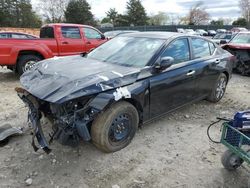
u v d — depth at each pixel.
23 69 8.14
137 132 4.47
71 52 9.45
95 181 3.27
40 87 3.51
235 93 7.15
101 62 4.38
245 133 3.21
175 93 4.61
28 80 3.89
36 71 4.06
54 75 3.70
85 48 9.78
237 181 3.38
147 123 4.44
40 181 3.24
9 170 3.41
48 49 8.54
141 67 4.10
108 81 3.56
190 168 3.60
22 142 4.04
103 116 3.56
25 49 8.03
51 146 3.92
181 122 4.98
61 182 3.24
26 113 5.15
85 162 3.61
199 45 5.35
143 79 3.99
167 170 3.53
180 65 4.67
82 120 3.35
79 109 3.34
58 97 3.23
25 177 3.30
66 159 3.66
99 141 3.63
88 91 3.35
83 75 3.62
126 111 3.77
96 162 3.62
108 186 3.20
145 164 3.63
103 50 4.94
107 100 3.41
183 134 4.52
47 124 4.38
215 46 5.92
